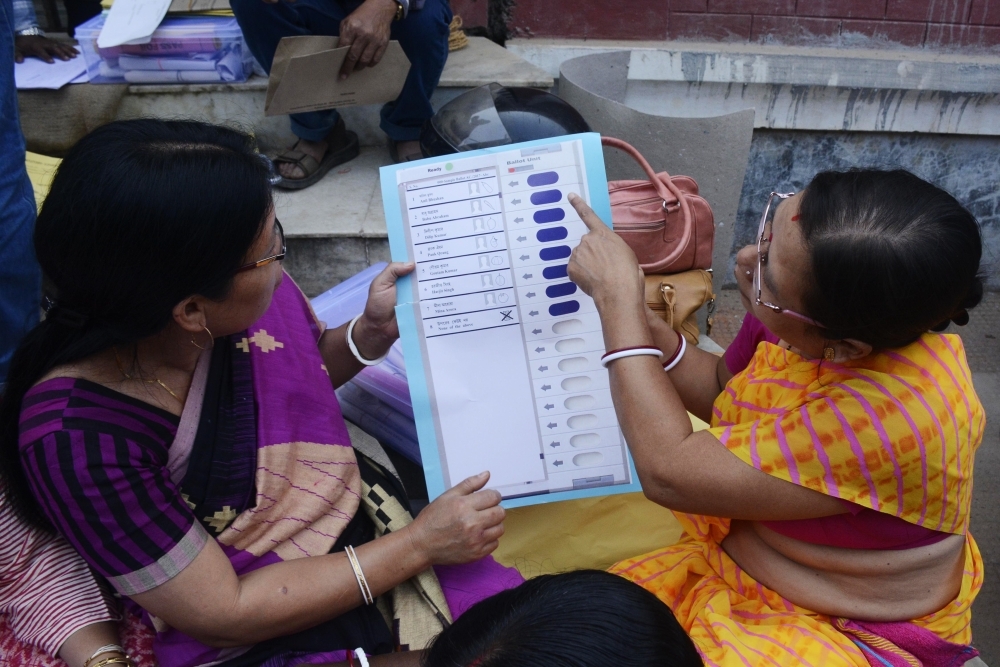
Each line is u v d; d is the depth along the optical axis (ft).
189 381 3.86
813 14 10.07
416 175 4.48
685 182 7.19
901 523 3.63
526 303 4.51
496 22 10.45
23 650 3.86
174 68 8.79
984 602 6.84
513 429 4.58
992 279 11.51
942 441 3.45
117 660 3.71
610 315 3.89
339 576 3.86
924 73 9.98
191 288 3.26
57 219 3.09
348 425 5.02
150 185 3.04
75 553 3.86
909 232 3.05
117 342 3.37
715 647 3.86
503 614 2.28
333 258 8.13
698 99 10.35
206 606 3.55
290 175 8.65
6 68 5.66
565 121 6.92
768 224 3.66
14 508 3.66
